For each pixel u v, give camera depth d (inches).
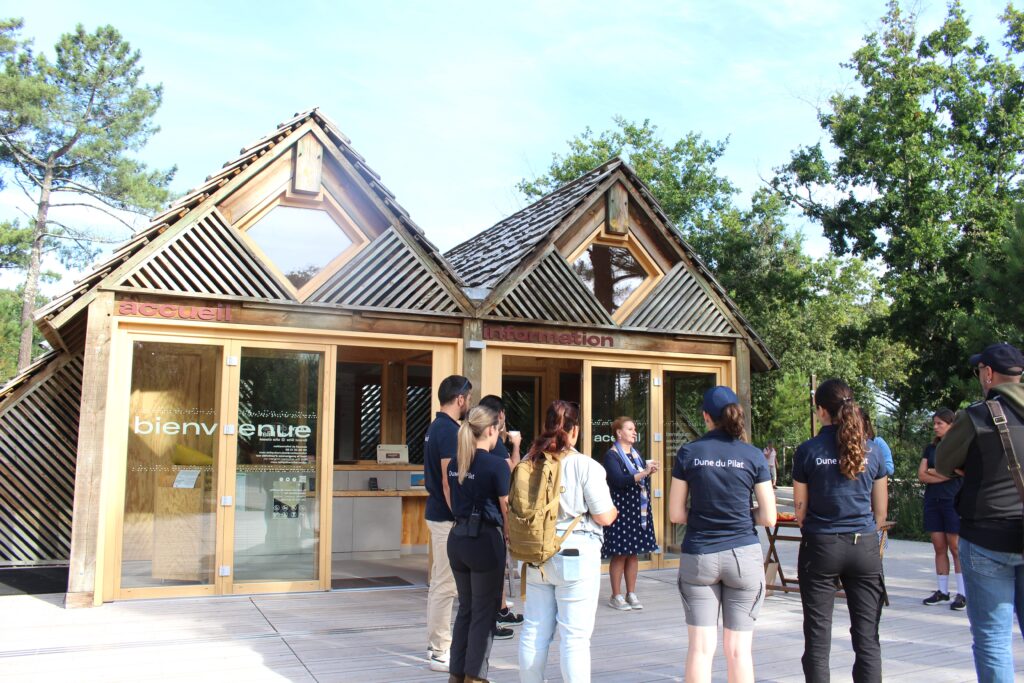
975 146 718.5
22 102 946.1
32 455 328.5
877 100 763.4
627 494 274.1
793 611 274.8
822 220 796.0
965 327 506.9
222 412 281.3
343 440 424.8
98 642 217.5
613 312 358.9
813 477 161.8
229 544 280.1
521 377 390.3
